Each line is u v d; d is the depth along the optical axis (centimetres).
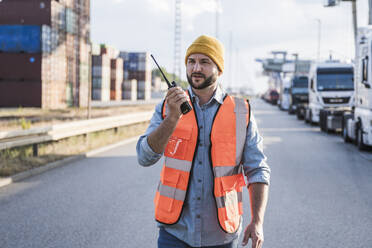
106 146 1455
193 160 254
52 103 4212
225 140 255
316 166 1120
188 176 253
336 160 1233
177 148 255
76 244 511
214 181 252
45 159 1070
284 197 767
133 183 870
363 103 1461
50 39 4169
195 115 256
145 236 544
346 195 786
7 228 568
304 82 4100
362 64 1400
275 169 1068
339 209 686
